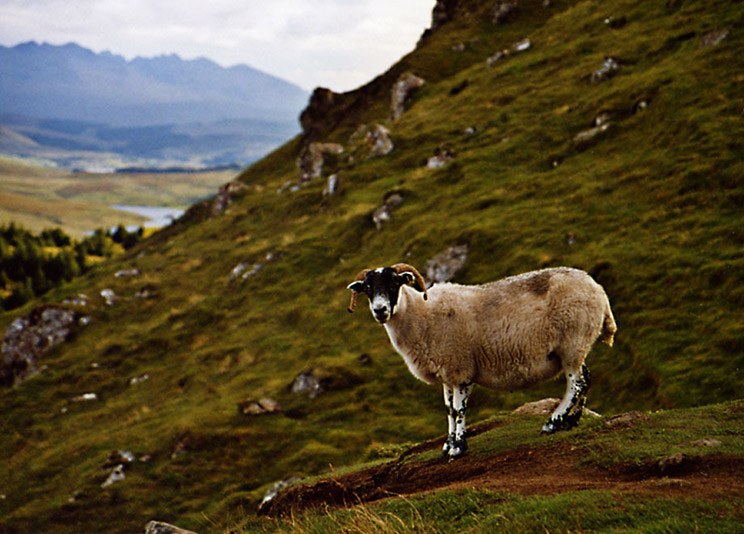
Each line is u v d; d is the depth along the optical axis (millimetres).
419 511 8336
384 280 10156
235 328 43781
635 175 35031
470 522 7434
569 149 42406
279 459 27453
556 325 9828
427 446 12281
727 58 40688
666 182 32781
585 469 8336
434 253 36938
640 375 23125
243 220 66875
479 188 43031
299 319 40531
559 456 8992
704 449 7801
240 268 52406
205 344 44000
